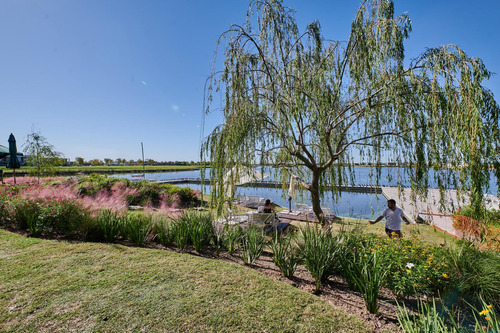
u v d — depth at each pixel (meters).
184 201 12.41
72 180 12.84
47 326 2.32
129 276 3.42
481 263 3.18
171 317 2.53
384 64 4.16
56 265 3.71
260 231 5.57
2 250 4.29
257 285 3.30
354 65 4.77
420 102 4.06
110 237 5.11
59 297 2.82
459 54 3.64
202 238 4.96
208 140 5.20
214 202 5.23
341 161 6.02
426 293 3.04
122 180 13.09
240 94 4.88
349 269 3.36
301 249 4.10
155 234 5.38
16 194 6.48
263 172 5.73
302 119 5.28
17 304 2.66
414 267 2.97
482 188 3.43
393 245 3.59
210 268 3.82
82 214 5.45
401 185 4.89
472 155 3.38
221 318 2.54
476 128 3.30
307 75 4.89
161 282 3.28
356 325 2.50
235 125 4.70
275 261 4.14
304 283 3.63
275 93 4.79
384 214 5.16
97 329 2.31
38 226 5.21
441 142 3.97
